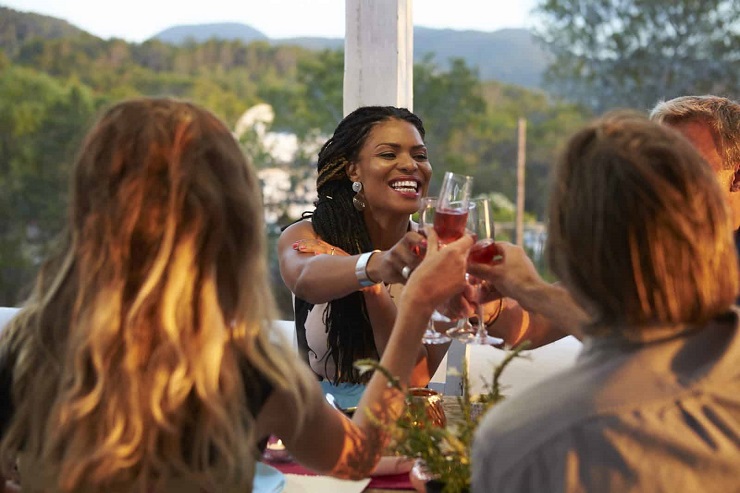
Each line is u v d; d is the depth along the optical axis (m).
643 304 0.92
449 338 1.77
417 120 2.33
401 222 2.34
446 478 1.23
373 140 2.26
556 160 1.00
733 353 0.92
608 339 0.96
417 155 2.30
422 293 1.37
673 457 0.87
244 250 1.11
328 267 2.00
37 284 1.14
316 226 2.35
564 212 0.96
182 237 1.04
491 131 21.92
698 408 0.89
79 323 1.05
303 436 1.21
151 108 1.10
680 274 0.91
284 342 1.18
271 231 18.80
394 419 1.31
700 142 2.16
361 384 2.22
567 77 16.77
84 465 1.02
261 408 1.16
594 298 0.96
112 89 21.41
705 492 0.86
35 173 19.19
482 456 0.96
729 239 0.94
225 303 1.10
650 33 15.76
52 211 18.91
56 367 1.09
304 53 22.45
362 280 1.93
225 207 1.08
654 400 0.89
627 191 0.91
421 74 22.06
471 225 1.67
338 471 1.26
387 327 2.17
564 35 16.64
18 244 18.72
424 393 1.64
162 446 1.05
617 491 0.87
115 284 1.04
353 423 1.30
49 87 19.98
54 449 1.06
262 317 1.14
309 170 19.75
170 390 1.02
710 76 15.38
